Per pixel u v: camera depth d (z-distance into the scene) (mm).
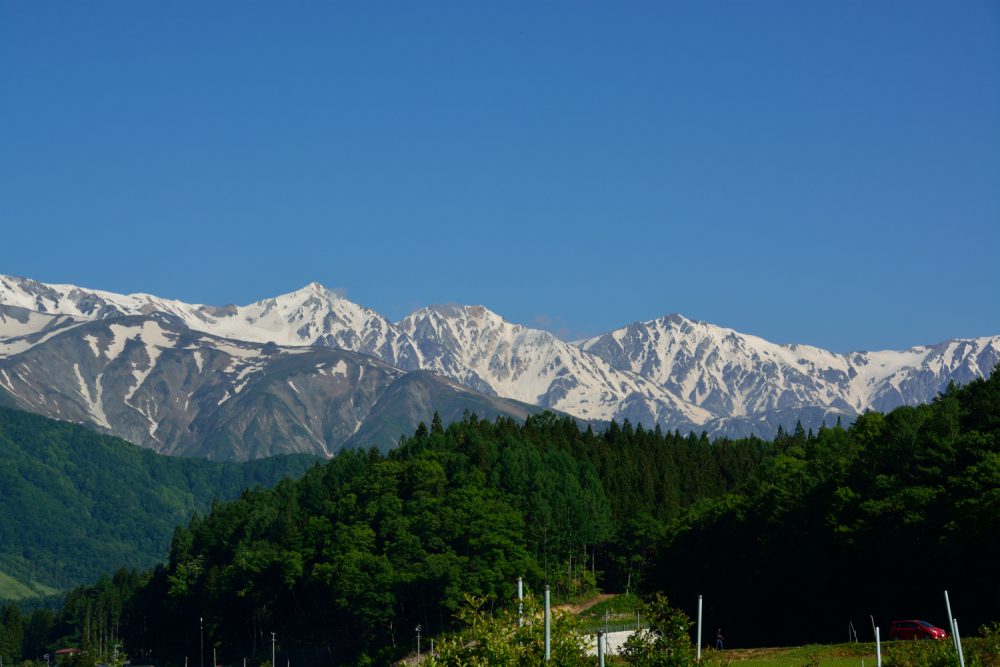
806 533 144375
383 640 193625
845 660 96875
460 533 198250
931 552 123562
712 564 167000
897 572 130000
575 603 198375
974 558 120562
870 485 136500
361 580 189750
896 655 83688
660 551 184750
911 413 154000
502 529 197750
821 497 143250
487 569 187250
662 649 66125
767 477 179125
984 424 135875
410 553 193875
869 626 133375
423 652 180750
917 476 133625
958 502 119625
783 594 149500
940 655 72562
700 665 65062
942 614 125625
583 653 60219
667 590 172375
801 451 194625
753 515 160625
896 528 127062
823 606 141375
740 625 155625
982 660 82562
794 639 145000
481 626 60625
